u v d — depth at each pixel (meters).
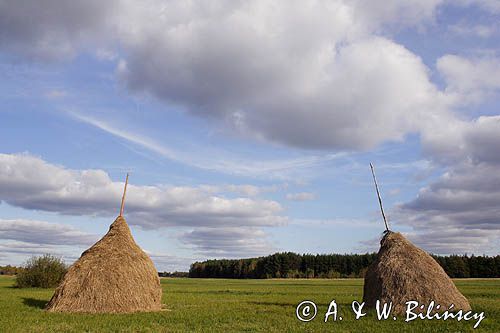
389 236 25.12
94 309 22.52
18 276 52.59
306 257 147.62
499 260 119.00
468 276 120.50
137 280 24.30
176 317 20.77
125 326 17.84
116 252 24.80
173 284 85.38
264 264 150.88
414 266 22.88
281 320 20.06
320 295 42.59
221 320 20.14
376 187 26.78
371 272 23.83
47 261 53.06
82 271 23.89
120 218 27.06
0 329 16.81
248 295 43.03
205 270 174.88
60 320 19.42
